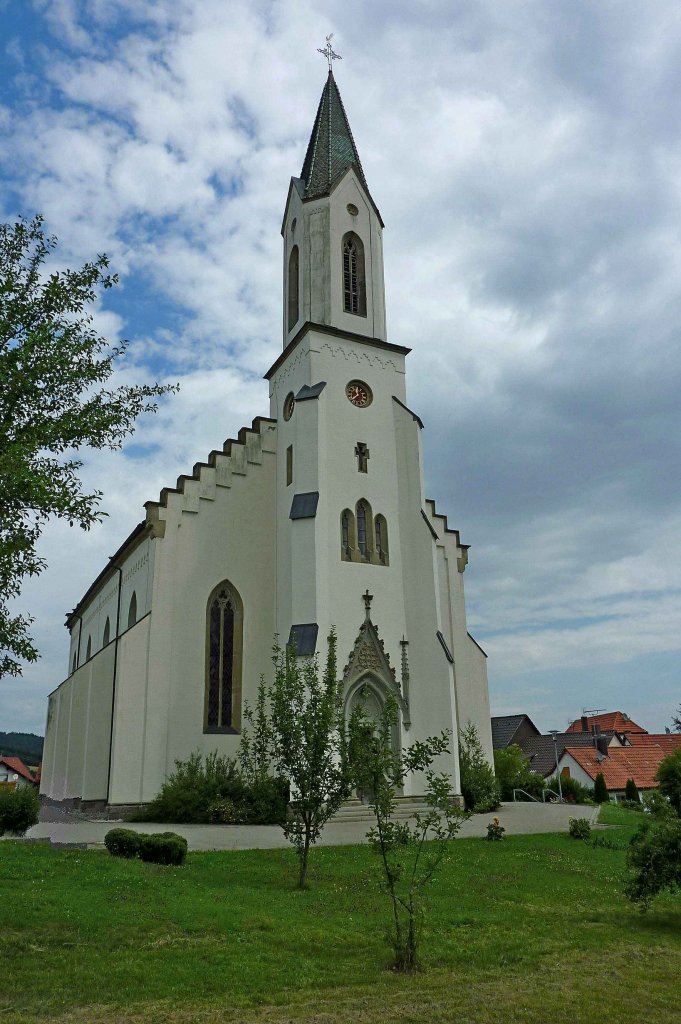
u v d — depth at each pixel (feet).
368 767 43.16
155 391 45.11
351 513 107.86
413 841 40.29
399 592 108.06
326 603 100.68
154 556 104.94
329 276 119.65
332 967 34.22
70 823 89.25
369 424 114.42
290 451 114.01
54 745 156.97
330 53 139.85
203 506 110.11
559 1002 30.19
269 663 108.27
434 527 132.36
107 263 44.60
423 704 103.91
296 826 54.13
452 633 128.57
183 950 35.53
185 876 52.80
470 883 54.80
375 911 45.03
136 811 93.56
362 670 100.17
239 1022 27.30
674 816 46.73
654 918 45.73
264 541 113.39
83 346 42.50
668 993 31.65
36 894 43.60
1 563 36.86
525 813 105.50
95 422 42.09
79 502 40.01
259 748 59.16
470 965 35.37
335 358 115.24
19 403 40.68
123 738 95.55
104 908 41.63
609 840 77.97
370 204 127.54
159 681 99.86
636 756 206.28
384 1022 27.66
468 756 113.70
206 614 106.01
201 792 90.79
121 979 31.12
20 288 42.04
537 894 52.11
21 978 30.81
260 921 40.91
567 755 203.51
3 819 71.41
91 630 163.94
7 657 37.83
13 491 37.19
